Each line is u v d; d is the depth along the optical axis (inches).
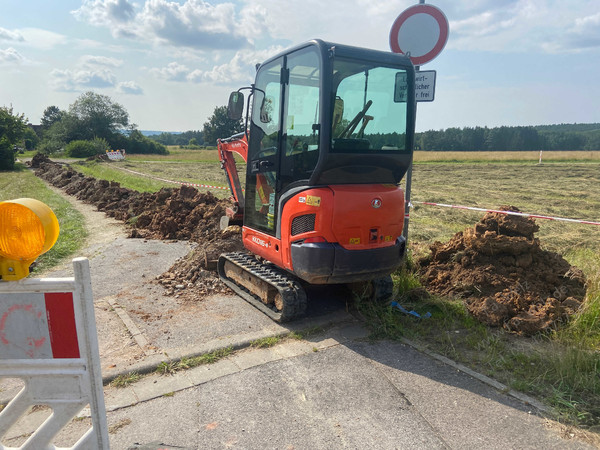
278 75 182.2
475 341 162.1
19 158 1924.2
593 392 130.0
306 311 192.4
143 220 394.3
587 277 194.5
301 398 127.8
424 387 134.3
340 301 205.3
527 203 538.0
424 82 209.8
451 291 200.8
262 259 223.8
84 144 2132.1
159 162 1705.2
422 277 219.1
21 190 732.0
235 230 264.5
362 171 165.9
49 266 268.8
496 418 119.3
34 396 77.6
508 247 199.2
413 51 215.0
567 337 158.7
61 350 75.2
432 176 957.2
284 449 106.5
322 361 149.9
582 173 984.9
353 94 163.0
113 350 155.3
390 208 169.5
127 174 1023.0
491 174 994.1
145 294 215.6
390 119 171.6
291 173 172.4
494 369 143.8
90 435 78.7
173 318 184.9
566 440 110.5
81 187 669.9
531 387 133.3
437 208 482.0
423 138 4099.4
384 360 151.1
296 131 169.2
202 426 114.5
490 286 195.6
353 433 112.7
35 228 69.2
